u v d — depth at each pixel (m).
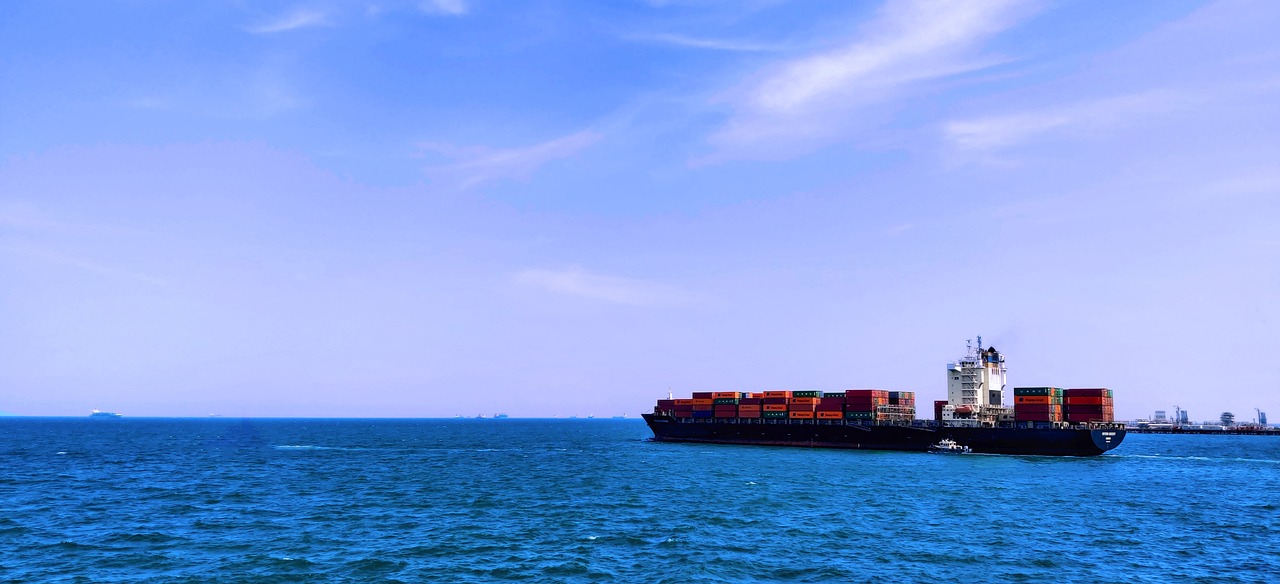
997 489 84.31
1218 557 51.56
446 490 83.62
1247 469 119.44
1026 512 68.38
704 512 67.44
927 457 128.75
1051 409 132.25
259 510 68.56
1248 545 55.47
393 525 61.06
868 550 52.38
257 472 105.62
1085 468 111.81
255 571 46.19
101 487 85.94
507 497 77.38
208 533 57.44
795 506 70.69
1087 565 48.94
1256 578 46.34
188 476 99.31
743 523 61.97
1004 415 143.38
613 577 45.38
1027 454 132.38
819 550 52.28
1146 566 48.91
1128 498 78.94
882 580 45.06
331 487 86.50
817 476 96.88
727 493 79.94
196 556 49.91
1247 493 85.19
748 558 49.97
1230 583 45.22
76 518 63.94
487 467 114.69
